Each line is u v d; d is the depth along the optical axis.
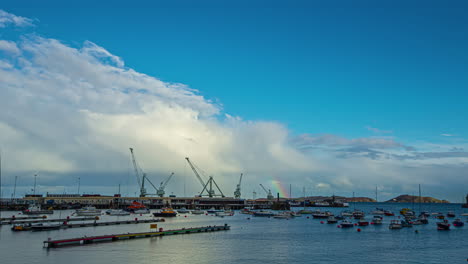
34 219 154.88
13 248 76.56
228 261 69.62
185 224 153.38
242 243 92.88
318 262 70.81
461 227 154.38
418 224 163.75
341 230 135.12
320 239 105.31
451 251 85.56
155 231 110.19
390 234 121.69
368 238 109.12
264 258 73.38
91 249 76.19
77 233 105.19
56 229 116.69
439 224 140.50
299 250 83.94
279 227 146.12
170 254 73.62
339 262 71.31
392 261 73.19
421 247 91.44
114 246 80.38
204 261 69.00
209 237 102.62
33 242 85.31
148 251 75.88
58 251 73.44
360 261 72.62
